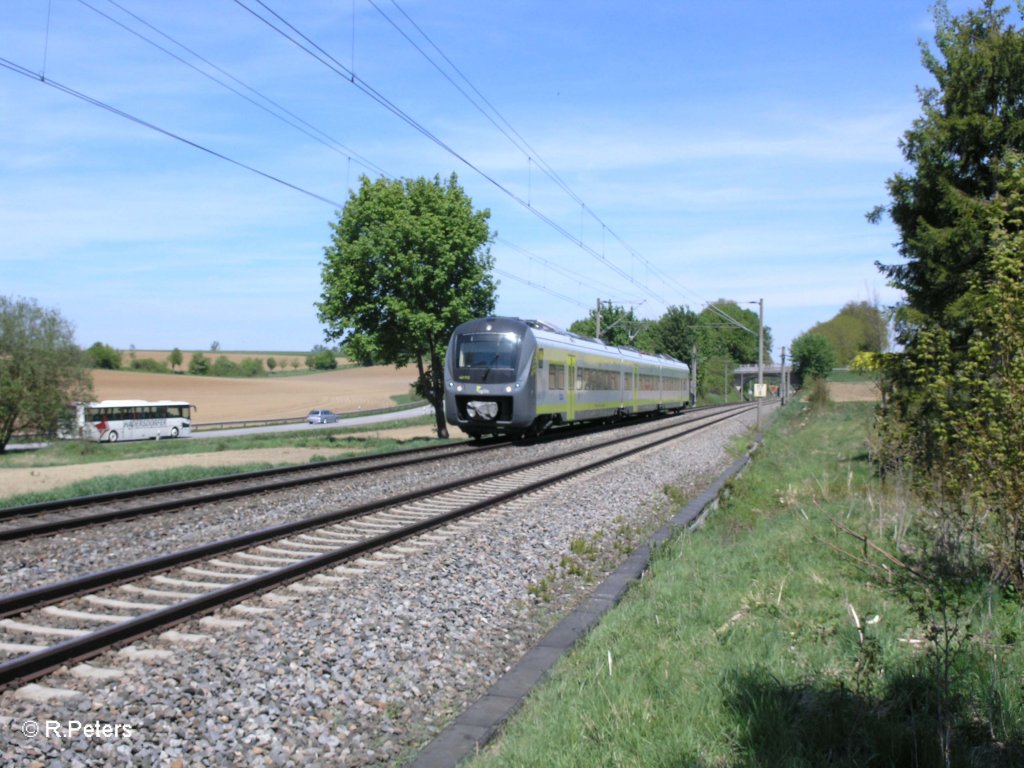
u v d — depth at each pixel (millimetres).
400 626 6863
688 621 6863
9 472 22734
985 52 15602
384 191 30594
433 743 4684
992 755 4332
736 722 4730
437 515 11758
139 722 4824
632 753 4379
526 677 5750
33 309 50031
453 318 30438
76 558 9453
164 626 6598
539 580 8938
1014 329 6305
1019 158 7199
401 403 99188
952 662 5215
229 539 9688
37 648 6195
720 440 30688
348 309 30703
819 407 55406
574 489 15805
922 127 16609
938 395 7020
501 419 25516
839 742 4500
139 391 104625
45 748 4484
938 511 8188
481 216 31406
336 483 16188
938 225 16594
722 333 131375
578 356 30734
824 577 8016
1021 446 6266
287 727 4914
